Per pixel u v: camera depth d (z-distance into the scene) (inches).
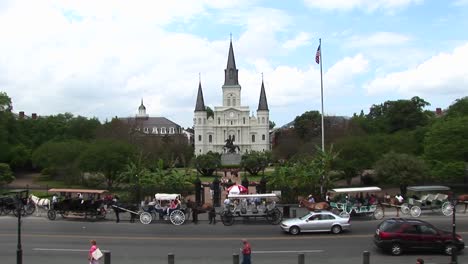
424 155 2817.4
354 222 1697.8
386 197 2004.2
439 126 2795.3
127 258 1154.7
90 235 1451.8
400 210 1946.4
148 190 2172.7
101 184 3157.0
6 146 3875.5
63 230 1537.9
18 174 4306.1
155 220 1747.0
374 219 1759.4
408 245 1179.3
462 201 1902.1
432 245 1181.7
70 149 3284.9
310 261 1117.1
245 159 4188.0
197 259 1143.6
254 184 3154.5
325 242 1342.3
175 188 2209.6
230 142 5841.5
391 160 2534.5
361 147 2972.4
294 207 2046.0
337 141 3255.4
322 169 2158.0
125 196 2192.4
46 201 1907.0
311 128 6333.7
